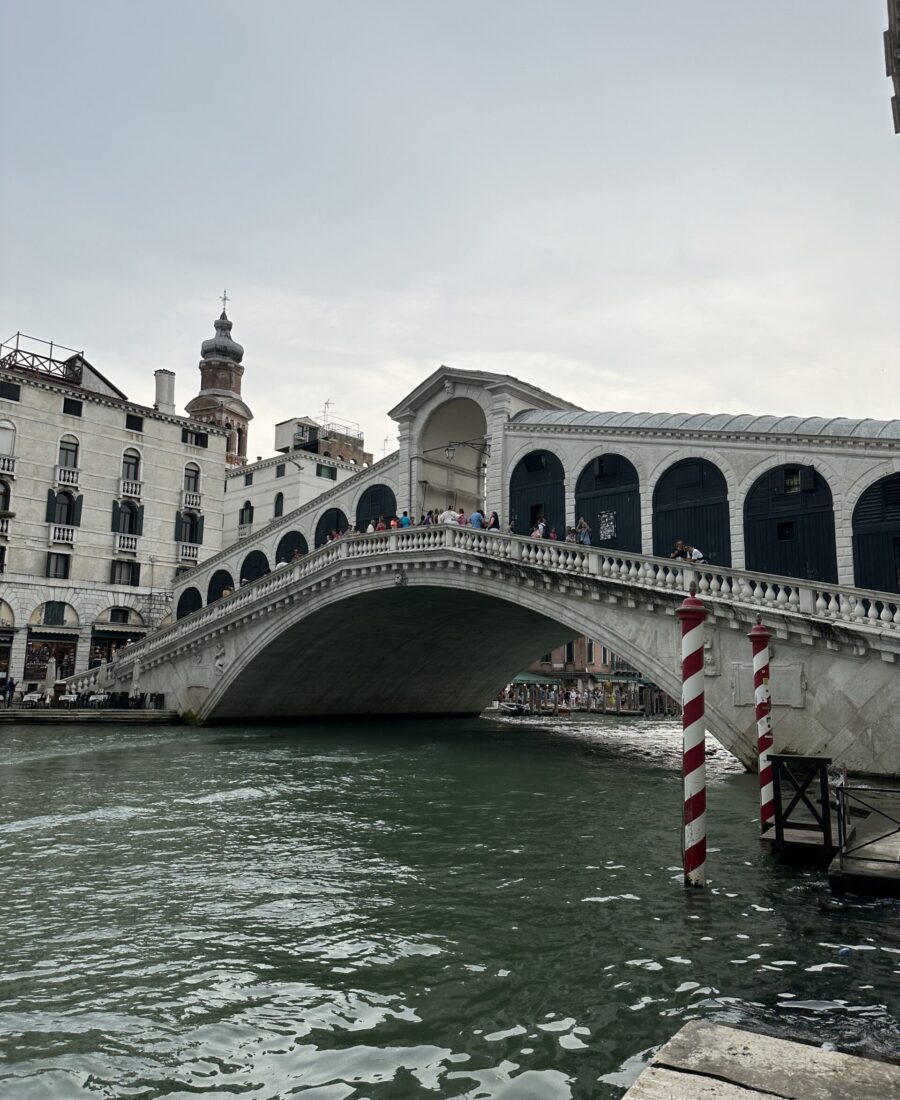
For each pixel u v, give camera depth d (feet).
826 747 45.29
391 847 28.78
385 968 17.20
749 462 63.46
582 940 18.76
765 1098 9.23
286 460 147.02
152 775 48.26
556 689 154.92
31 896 22.57
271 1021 14.80
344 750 64.85
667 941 18.63
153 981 16.62
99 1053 13.64
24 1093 12.38
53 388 112.57
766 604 48.47
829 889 22.66
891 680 43.55
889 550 56.34
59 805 37.42
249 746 67.31
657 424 70.33
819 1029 14.10
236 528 153.48
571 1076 12.80
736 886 23.22
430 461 92.43
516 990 16.03
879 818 30.68
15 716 86.79
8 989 16.25
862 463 58.08
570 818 34.83
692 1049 10.56
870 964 17.15
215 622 90.17
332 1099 12.22
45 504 111.04
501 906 21.44
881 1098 9.25
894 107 43.19
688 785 23.38
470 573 68.08
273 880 24.22
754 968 16.98
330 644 91.04
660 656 54.75
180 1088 12.55
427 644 99.60
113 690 103.45
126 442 119.96
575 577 58.95
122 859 26.94
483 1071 12.98
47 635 109.91
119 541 117.39
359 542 77.87
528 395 82.89
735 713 48.60
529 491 77.66
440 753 64.39
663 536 67.51
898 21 39.40
